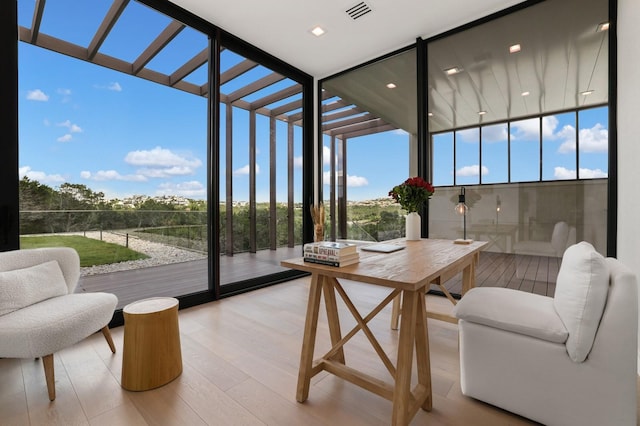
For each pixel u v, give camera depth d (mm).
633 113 1924
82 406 1458
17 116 2025
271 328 2412
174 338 1711
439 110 3246
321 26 3100
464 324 1529
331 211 4316
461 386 1558
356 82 3998
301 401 1493
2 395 1545
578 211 2494
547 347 1297
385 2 2713
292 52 3641
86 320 1674
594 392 1204
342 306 2963
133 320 1596
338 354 1780
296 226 4281
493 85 2920
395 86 3605
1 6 1953
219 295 3193
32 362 1888
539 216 2695
